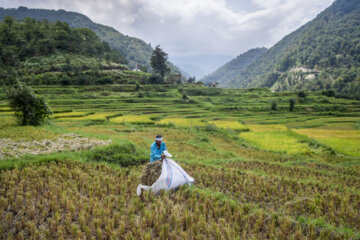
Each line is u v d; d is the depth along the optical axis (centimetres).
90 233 393
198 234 395
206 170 892
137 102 6322
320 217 489
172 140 2005
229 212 476
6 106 3869
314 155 1942
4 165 668
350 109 6262
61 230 395
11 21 11531
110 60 12925
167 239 388
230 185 711
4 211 445
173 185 555
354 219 500
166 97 7362
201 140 2180
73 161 767
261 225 446
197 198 559
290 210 528
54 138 1142
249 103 7100
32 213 435
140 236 390
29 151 855
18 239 370
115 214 443
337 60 19325
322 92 8738
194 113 5272
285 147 2125
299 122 4744
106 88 7694
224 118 4944
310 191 680
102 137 1260
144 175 557
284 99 7488
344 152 2172
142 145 1479
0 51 8338
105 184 611
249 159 1358
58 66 8731
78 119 3023
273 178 801
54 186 550
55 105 5072
